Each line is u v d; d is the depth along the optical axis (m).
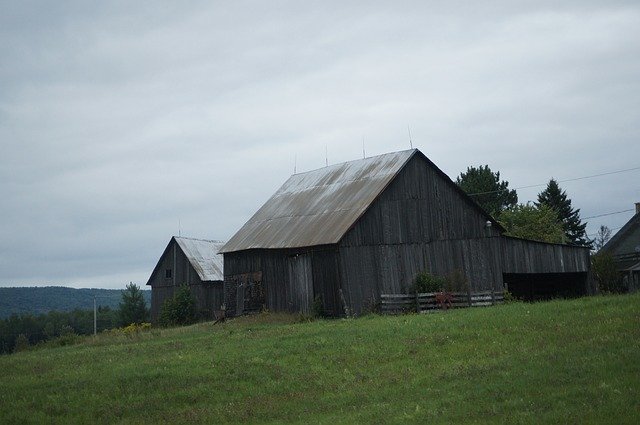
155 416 19.89
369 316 39.94
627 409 15.48
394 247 45.91
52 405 21.09
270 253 48.59
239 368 24.55
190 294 70.44
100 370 25.81
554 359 21.19
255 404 20.58
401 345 26.58
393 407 18.50
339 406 19.66
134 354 29.98
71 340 44.16
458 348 25.20
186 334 39.16
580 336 24.28
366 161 51.22
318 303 44.53
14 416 20.06
